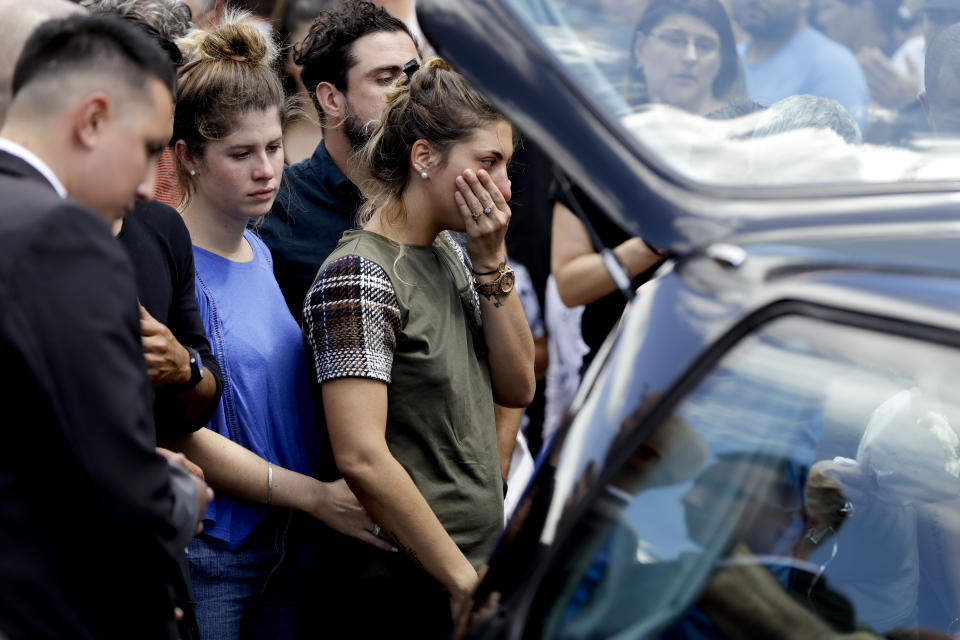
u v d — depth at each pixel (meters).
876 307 3.96
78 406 4.41
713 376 4.20
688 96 5.00
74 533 4.65
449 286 7.14
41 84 4.81
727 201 4.47
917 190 4.54
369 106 8.62
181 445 6.76
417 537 6.62
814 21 5.77
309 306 6.77
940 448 5.30
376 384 6.59
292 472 7.17
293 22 11.12
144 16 7.23
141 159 4.99
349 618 7.11
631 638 4.19
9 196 4.52
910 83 5.77
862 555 5.46
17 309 4.33
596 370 4.61
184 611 5.98
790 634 4.62
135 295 4.72
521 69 4.54
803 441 4.60
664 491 4.23
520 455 8.88
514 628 4.28
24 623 4.49
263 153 7.21
